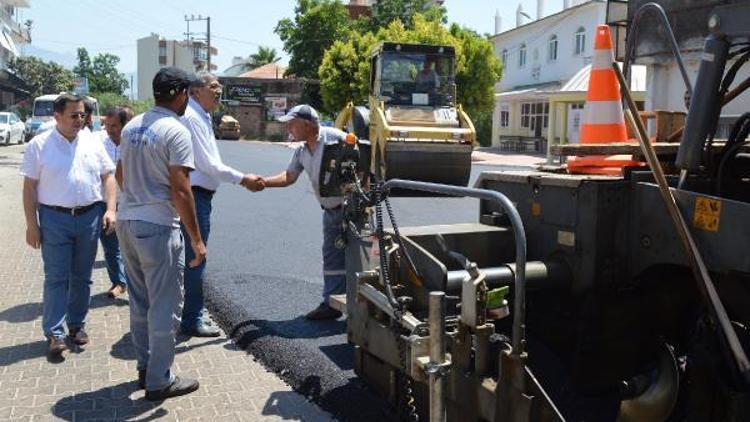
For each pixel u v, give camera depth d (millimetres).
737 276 2871
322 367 4488
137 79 92938
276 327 5352
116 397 4176
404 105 14484
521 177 3744
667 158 3438
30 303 6148
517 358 2699
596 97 4410
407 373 3357
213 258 7875
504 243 3881
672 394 2984
